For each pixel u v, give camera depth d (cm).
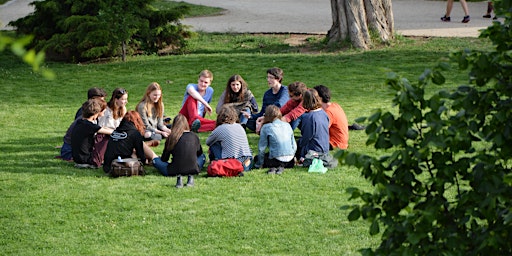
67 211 1143
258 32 3067
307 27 3142
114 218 1114
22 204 1173
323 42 2694
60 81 2309
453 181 621
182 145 1282
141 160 1325
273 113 1331
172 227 1077
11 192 1227
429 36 2773
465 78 2084
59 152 1480
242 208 1143
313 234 1045
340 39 2636
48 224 1095
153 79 2297
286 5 3816
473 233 606
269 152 1330
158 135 1509
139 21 2694
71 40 2630
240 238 1038
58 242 1033
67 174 1321
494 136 606
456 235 588
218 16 3531
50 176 1309
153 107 1527
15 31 3073
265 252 991
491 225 600
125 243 1027
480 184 596
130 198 1190
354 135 1555
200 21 3397
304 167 1335
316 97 1351
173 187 1234
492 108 616
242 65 2409
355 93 2011
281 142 1317
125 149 1309
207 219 1104
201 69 2391
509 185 588
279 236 1041
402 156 600
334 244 1009
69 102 2023
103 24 2598
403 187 610
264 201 1172
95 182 1270
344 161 618
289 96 1553
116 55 2709
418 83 615
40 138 1603
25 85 2256
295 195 1195
